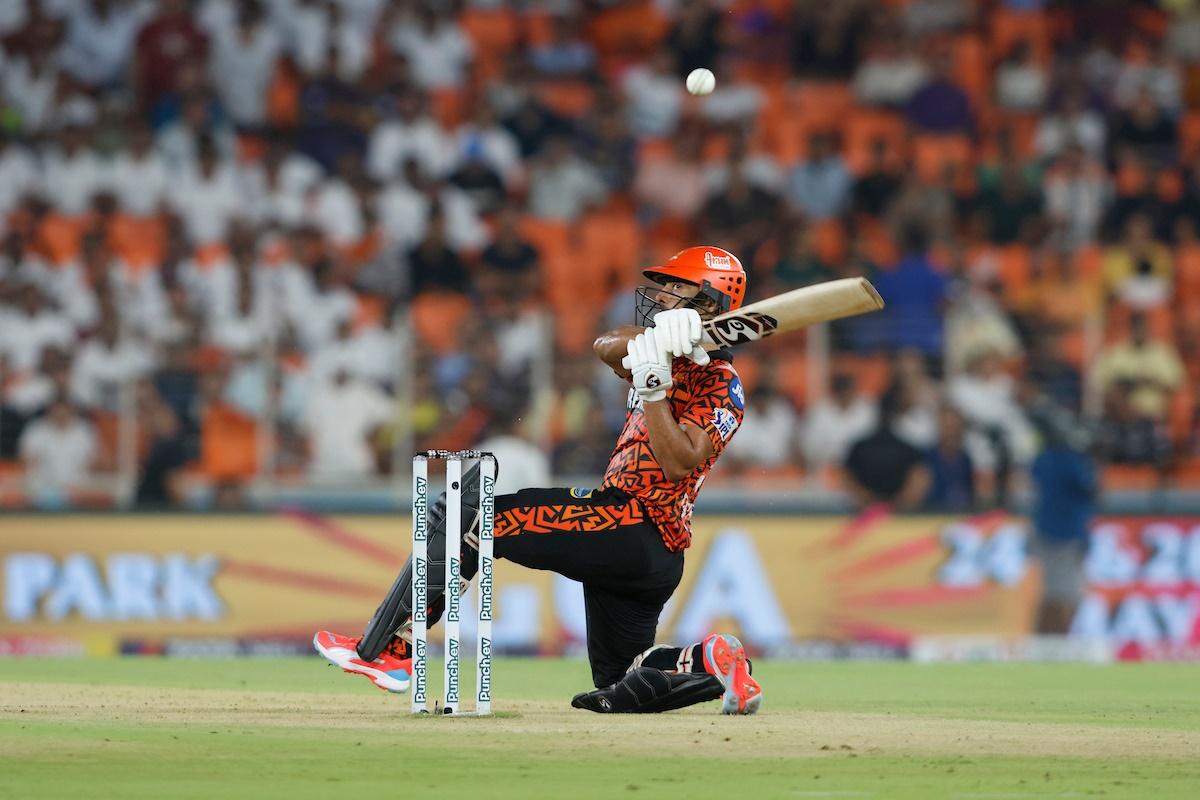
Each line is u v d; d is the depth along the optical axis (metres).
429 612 22.41
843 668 41.25
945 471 50.22
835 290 21.09
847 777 16.73
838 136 65.44
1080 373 52.50
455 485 21.34
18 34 66.25
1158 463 52.00
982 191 61.56
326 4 67.44
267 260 58.78
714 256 22.84
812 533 47.91
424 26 68.12
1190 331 57.19
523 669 38.44
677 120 66.38
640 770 16.97
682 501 22.27
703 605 47.41
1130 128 66.06
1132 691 32.62
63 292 57.06
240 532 46.94
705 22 67.88
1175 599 48.38
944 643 47.81
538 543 21.91
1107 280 60.47
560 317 51.56
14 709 23.50
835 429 51.31
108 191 62.41
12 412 51.22
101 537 46.53
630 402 22.64
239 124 65.38
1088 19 69.94
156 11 66.81
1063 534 48.22
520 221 62.81
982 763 18.05
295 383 50.97
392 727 20.67
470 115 65.44
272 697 26.94
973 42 69.06
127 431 48.81
